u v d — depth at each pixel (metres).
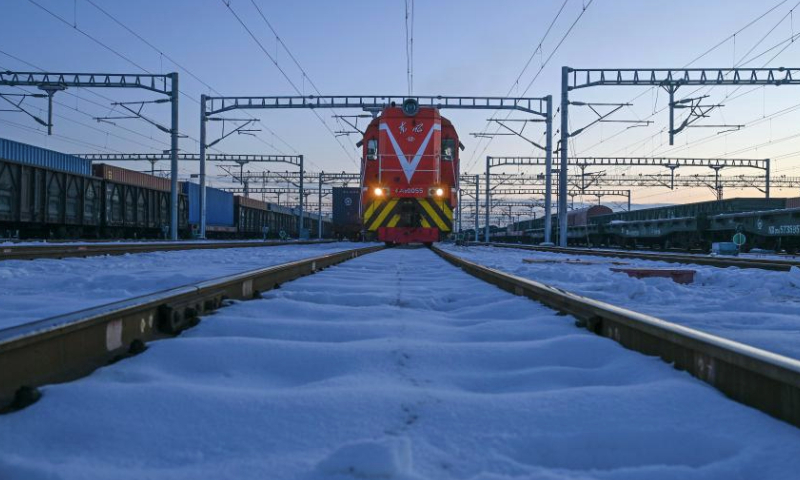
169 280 6.46
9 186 21.33
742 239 17.19
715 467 1.47
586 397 1.99
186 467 1.45
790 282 6.56
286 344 2.69
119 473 1.38
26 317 3.69
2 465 1.39
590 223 40.62
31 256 10.73
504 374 2.39
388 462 1.27
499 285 6.21
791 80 20.55
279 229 56.41
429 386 2.18
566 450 1.61
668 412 1.89
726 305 4.86
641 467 1.48
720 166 44.72
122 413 1.79
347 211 43.84
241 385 2.21
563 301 3.93
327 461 1.31
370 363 2.52
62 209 24.59
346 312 3.94
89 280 6.37
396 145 17.09
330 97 24.62
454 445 1.58
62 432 1.66
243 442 1.60
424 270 9.27
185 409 1.81
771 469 1.46
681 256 12.23
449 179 18.16
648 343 2.76
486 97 25.59
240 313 3.79
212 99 25.94
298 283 6.29
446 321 3.88
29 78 22.02
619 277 7.52
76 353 2.43
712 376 2.20
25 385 2.00
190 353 2.56
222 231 41.53
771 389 1.88
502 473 1.43
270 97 25.19
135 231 31.97
